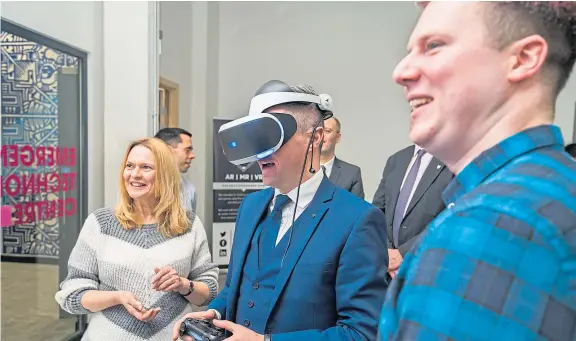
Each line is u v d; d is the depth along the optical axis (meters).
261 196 1.11
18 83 2.43
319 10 4.48
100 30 2.87
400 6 4.33
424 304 0.38
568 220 0.37
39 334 2.68
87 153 2.82
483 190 0.41
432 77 0.44
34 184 2.58
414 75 0.46
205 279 1.63
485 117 0.44
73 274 1.56
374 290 0.87
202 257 1.69
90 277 1.56
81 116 2.80
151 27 2.89
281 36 4.56
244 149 0.93
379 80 4.43
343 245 0.89
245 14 4.60
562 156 0.42
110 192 2.93
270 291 0.93
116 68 2.87
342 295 0.87
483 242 0.37
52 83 2.64
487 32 0.42
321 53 4.51
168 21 3.86
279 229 0.99
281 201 1.00
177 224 1.62
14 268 2.53
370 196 4.50
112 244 1.55
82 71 2.77
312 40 4.52
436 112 0.45
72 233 2.84
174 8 3.97
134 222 1.59
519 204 0.37
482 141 0.45
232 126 0.93
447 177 1.87
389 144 4.44
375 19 4.39
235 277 1.02
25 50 2.45
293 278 0.90
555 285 0.35
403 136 4.41
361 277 0.87
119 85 2.88
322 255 0.90
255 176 4.26
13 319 2.54
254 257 0.99
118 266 1.51
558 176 0.39
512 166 0.42
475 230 0.37
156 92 2.97
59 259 2.79
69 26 2.62
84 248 1.57
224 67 4.68
